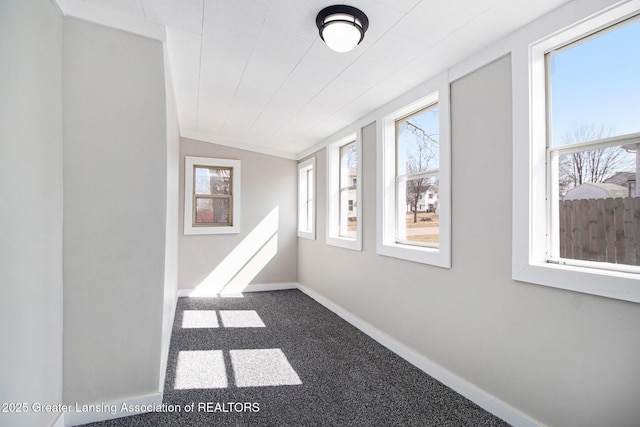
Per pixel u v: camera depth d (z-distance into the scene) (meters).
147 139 1.87
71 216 1.71
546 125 1.69
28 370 1.37
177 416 1.82
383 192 2.91
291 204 5.18
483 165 1.96
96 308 1.77
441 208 2.24
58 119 1.64
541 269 1.60
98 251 1.77
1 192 1.20
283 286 5.12
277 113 3.39
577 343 1.48
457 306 2.12
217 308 3.96
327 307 4.03
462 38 1.85
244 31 1.92
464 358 2.06
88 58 1.73
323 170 4.31
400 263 2.69
